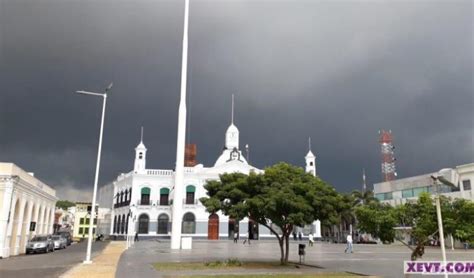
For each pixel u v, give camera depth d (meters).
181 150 44.06
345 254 38.34
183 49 46.28
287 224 25.89
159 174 76.06
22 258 32.38
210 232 72.81
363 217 14.32
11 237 35.53
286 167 26.50
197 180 75.12
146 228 73.12
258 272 21.30
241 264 25.36
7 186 34.09
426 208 13.48
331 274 20.84
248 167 77.00
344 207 24.92
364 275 20.53
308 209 23.50
